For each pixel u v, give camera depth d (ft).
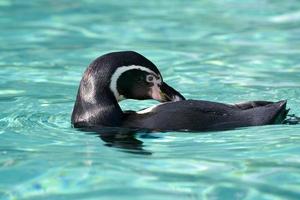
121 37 92.12
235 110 55.21
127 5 110.52
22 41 90.48
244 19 100.63
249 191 41.45
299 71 75.56
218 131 53.26
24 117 59.67
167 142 51.16
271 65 78.07
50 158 47.93
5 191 42.16
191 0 113.70
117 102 55.77
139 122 54.03
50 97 66.59
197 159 47.32
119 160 47.19
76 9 107.65
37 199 40.83
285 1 110.63
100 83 55.01
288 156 47.65
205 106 54.90
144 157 47.88
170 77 73.77
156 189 41.73
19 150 50.21
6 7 108.37
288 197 40.55
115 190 41.70
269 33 92.73
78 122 55.52
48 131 55.16
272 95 66.49
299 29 94.38
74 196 41.06
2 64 79.46
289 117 57.00
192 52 84.12
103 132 53.83
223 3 110.93
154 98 56.70
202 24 98.27
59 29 96.48
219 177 43.75
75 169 45.47
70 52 84.84
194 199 40.19
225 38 90.79
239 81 71.82
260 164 46.16
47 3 111.14
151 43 88.69
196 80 72.49
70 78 73.87
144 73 55.88
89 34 93.91
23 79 73.26
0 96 66.85
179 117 53.83
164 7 108.99
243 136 52.06
